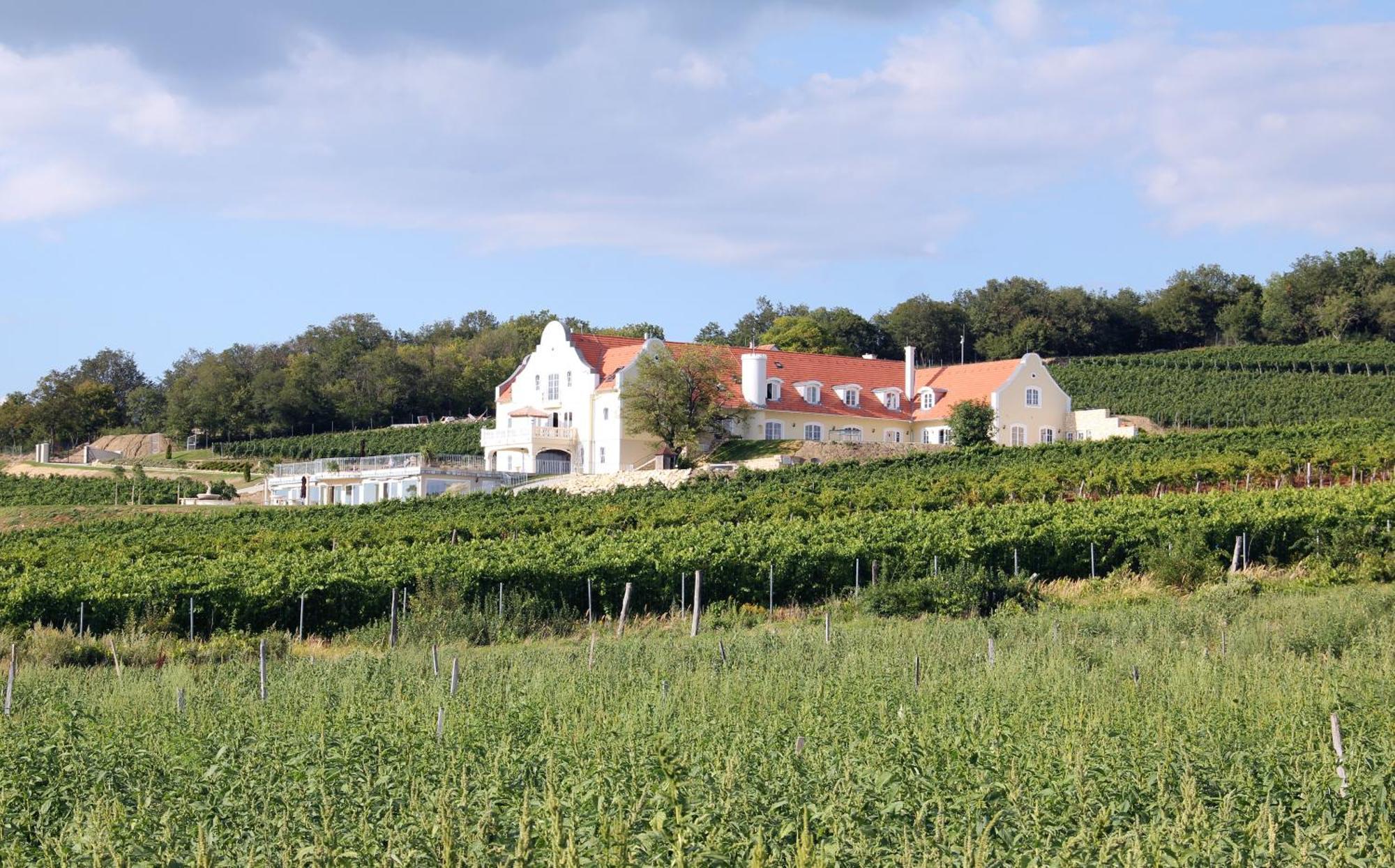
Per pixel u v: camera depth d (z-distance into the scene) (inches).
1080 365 6565.0
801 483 3282.5
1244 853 592.4
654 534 2224.4
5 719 945.5
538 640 1697.8
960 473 3282.5
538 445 4116.6
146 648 1562.5
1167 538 2091.5
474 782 690.8
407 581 1845.5
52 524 3880.4
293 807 653.9
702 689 1029.2
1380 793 678.5
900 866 553.6
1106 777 683.4
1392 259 7760.8
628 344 4377.5
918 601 1793.8
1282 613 1574.8
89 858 577.9
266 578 1850.4
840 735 832.9
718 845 553.9
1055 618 1565.0
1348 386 5551.2
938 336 7667.3
